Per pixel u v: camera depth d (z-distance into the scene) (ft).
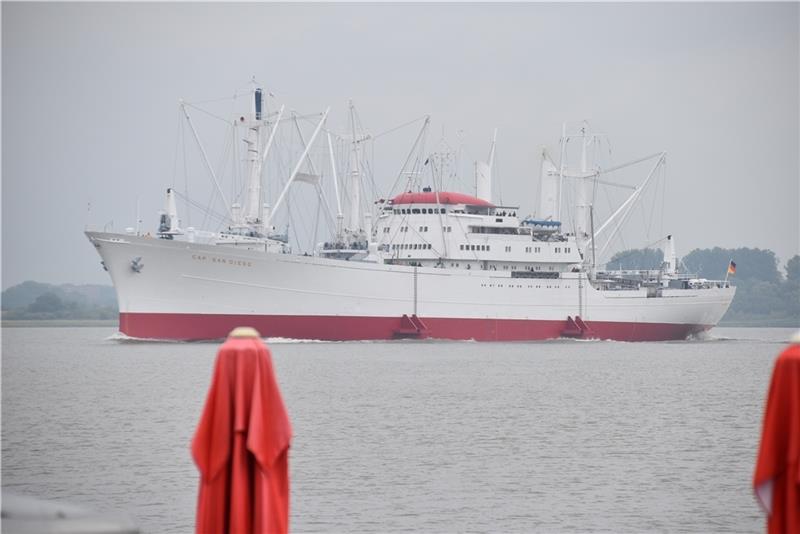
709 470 495.41
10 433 616.80
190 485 458.50
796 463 126.93
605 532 379.76
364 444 557.33
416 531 378.12
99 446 565.53
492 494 439.22
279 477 136.77
